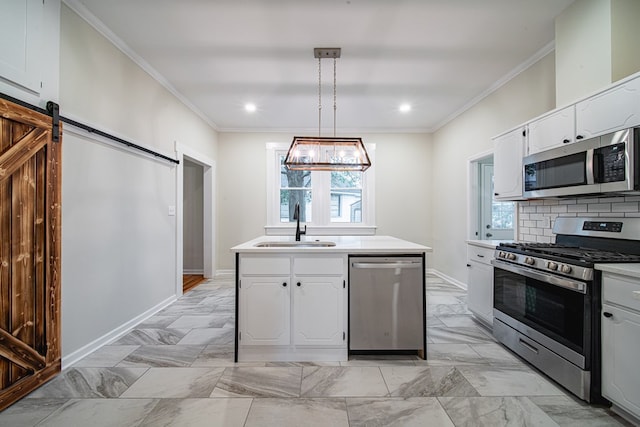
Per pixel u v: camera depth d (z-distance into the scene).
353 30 2.53
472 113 4.05
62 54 2.10
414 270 2.29
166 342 2.58
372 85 3.58
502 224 4.12
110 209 2.58
